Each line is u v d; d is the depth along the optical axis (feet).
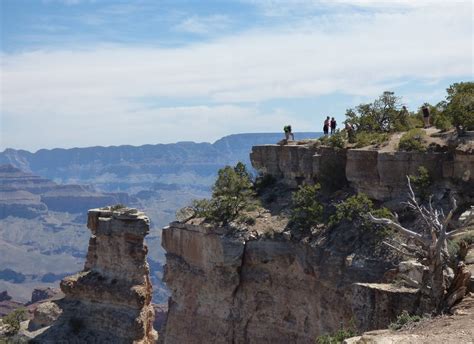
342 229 166.61
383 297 96.58
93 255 206.59
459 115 162.20
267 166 222.48
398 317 87.56
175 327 202.08
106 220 203.21
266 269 183.32
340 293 157.38
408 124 199.52
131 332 186.29
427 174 157.58
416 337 70.79
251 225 189.47
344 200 179.93
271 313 181.37
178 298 202.80
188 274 198.90
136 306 190.08
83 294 199.62
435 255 89.30
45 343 187.11
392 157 166.09
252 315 184.44
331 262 161.17
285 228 182.91
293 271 176.55
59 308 200.85
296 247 175.22
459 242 109.81
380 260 147.43
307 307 172.35
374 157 171.94
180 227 203.21
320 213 177.37
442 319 81.20
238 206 199.62
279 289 180.04
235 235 186.91
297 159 207.31
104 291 194.80
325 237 169.48
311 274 168.86
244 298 185.98
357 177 176.96
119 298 191.62
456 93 190.70
